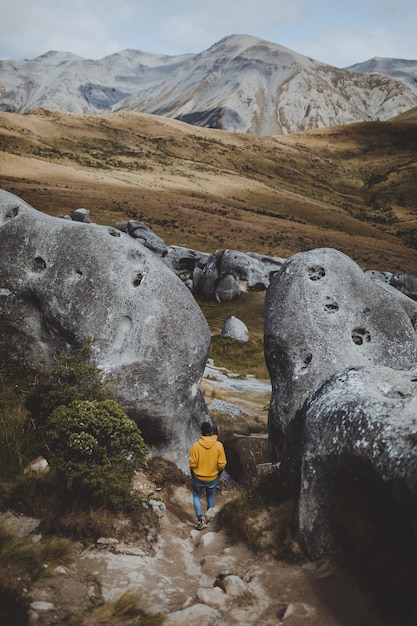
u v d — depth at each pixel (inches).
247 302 2352.4
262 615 239.8
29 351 477.1
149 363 443.2
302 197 7135.8
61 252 476.1
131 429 343.0
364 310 506.9
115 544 287.7
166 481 427.5
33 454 351.9
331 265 516.1
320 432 283.7
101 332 449.1
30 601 221.3
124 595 234.2
